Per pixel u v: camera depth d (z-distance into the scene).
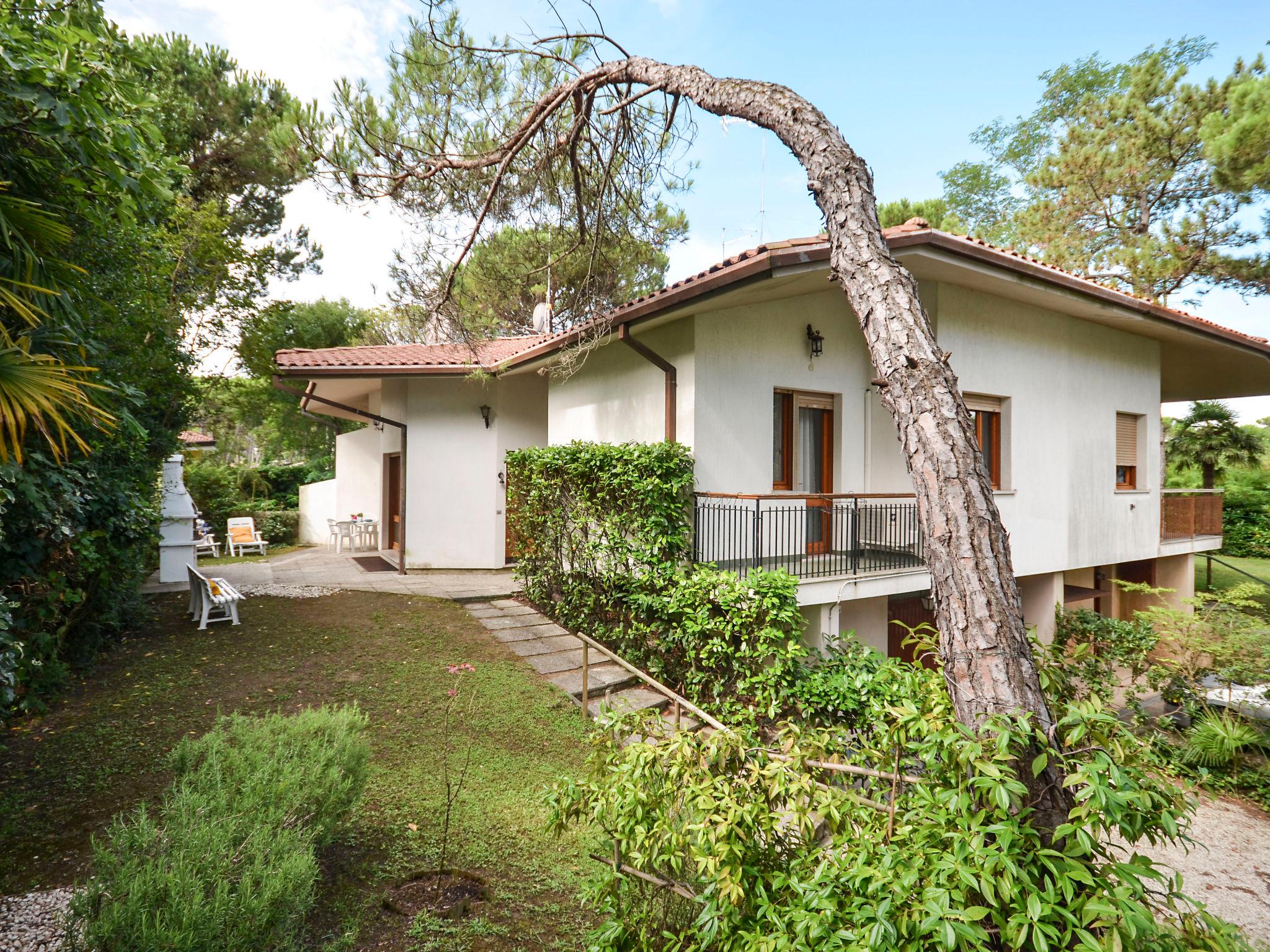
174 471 10.30
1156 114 16.48
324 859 3.30
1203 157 14.17
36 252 3.51
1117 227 18.17
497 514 11.94
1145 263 16.20
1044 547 9.48
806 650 6.32
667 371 7.34
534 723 5.45
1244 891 5.10
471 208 6.17
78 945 2.20
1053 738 2.02
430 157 5.66
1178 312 9.37
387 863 3.34
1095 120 17.78
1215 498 13.69
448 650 7.02
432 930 2.84
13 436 3.03
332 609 8.40
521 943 2.83
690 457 7.02
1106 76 21.84
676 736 2.51
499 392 12.00
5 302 3.08
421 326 6.63
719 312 7.31
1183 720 8.38
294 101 5.50
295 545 17.41
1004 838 1.57
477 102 5.52
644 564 6.91
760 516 6.46
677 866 2.23
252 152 13.27
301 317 20.80
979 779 1.68
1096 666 8.52
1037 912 1.46
